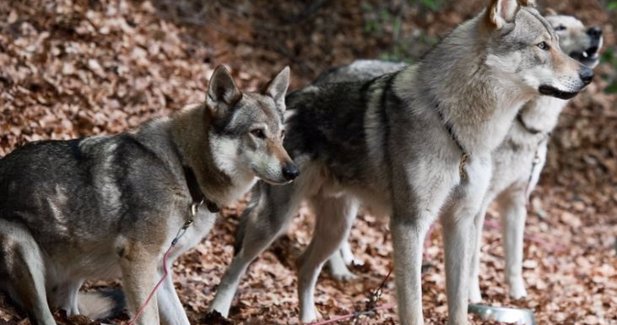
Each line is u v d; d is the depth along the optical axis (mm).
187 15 20000
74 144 9156
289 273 13383
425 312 12562
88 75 15641
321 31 22438
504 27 10242
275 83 9633
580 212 19359
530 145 13203
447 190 10516
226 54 19359
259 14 22031
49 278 9133
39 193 8852
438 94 10398
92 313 10047
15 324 8992
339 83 11617
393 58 21828
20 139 13164
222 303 11148
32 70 14977
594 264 16484
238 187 9359
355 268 14344
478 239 13375
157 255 8945
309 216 15094
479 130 10398
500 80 10273
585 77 10273
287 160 9172
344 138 11188
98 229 8891
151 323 8852
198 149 9109
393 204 10719
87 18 17016
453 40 10539
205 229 9391
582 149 21859
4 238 8766
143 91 15844
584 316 13383
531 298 13984
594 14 28516
